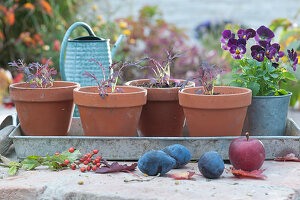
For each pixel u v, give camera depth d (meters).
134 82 2.61
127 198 1.67
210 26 4.91
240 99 2.15
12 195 1.81
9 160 2.20
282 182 1.88
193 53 4.58
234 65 2.55
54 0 4.95
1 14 4.66
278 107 2.36
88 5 5.24
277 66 2.35
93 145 2.18
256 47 2.29
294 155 2.18
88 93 2.18
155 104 2.39
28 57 4.77
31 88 2.30
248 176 1.95
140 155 2.18
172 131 2.45
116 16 5.68
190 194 1.70
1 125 2.61
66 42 2.64
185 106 2.21
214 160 1.91
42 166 2.17
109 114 2.18
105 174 1.99
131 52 4.80
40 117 2.35
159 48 4.86
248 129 2.39
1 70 4.29
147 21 5.41
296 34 4.35
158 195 1.69
